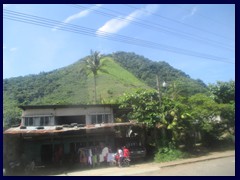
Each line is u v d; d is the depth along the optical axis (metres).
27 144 23.11
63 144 23.78
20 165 21.16
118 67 110.81
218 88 38.22
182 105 25.83
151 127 24.98
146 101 25.44
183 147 26.09
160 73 103.44
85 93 75.00
